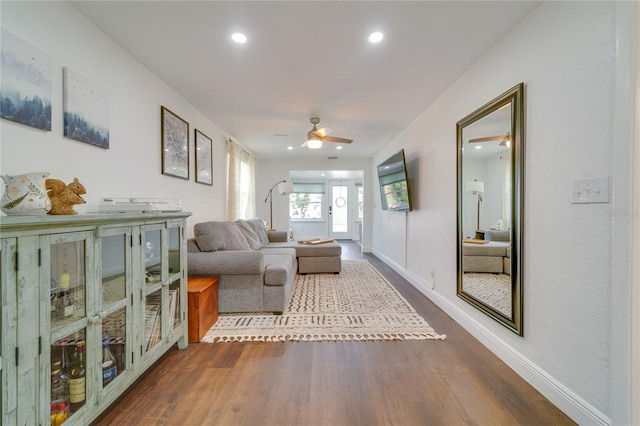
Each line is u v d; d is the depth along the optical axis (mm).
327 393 1538
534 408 1431
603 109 1210
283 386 1601
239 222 4035
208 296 2348
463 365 1815
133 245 1483
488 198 2041
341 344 2104
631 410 1121
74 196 1258
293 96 2889
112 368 1356
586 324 1292
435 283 2988
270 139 4719
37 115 1386
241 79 2498
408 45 1976
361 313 2703
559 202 1434
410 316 2623
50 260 1049
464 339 2182
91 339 1220
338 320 2539
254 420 1342
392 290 3465
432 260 3068
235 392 1548
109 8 1601
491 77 2016
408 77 2463
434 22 1727
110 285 1374
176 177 2811
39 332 1005
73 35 1596
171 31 1816
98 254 1264
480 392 1550
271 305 2684
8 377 914
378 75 2422
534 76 1604
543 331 1538
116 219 1334
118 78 1979
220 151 4105
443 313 2707
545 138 1527
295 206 9180
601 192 1216
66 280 1171
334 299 3117
